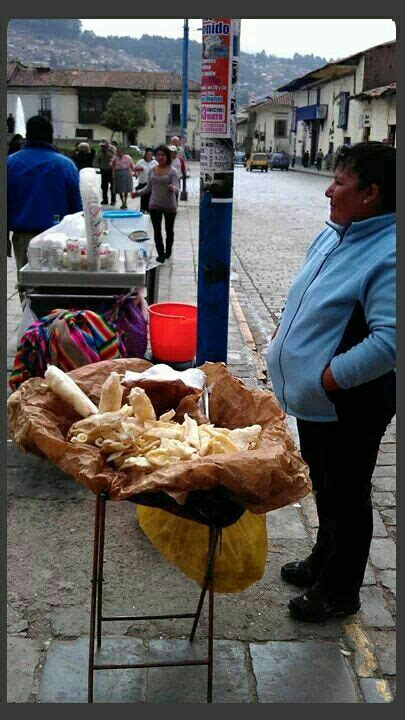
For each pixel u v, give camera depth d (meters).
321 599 3.02
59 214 5.90
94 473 2.24
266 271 11.47
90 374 2.84
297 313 2.78
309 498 4.09
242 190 31.36
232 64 4.25
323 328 2.64
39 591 3.20
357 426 2.73
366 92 40.09
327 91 52.28
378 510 4.09
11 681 2.71
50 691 2.68
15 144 11.27
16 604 3.11
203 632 2.99
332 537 2.94
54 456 2.33
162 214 10.80
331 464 2.85
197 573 2.80
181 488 2.13
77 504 3.90
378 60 40.81
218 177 4.46
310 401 2.71
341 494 2.87
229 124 4.37
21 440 2.44
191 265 10.84
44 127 5.82
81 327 4.37
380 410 2.70
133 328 4.95
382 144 2.56
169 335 5.41
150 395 2.72
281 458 2.27
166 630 2.99
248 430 2.51
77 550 3.50
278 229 17.23
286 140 74.81
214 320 4.74
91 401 2.71
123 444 2.34
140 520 2.98
